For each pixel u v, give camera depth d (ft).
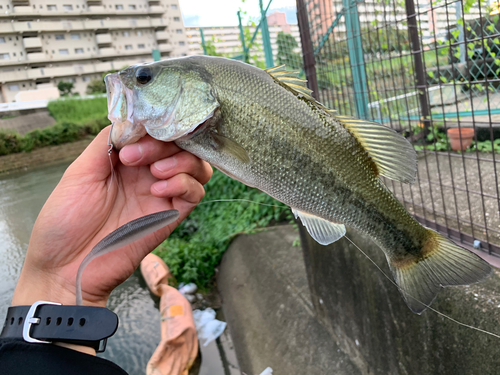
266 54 3.42
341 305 1.89
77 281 0.72
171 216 0.75
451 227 1.58
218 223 4.03
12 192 6.01
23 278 0.91
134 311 3.13
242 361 2.41
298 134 0.91
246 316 2.71
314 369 1.98
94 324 0.71
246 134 0.89
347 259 1.74
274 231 3.42
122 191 1.00
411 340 1.39
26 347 0.68
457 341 1.18
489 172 2.17
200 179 0.97
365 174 0.99
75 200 0.92
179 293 2.94
